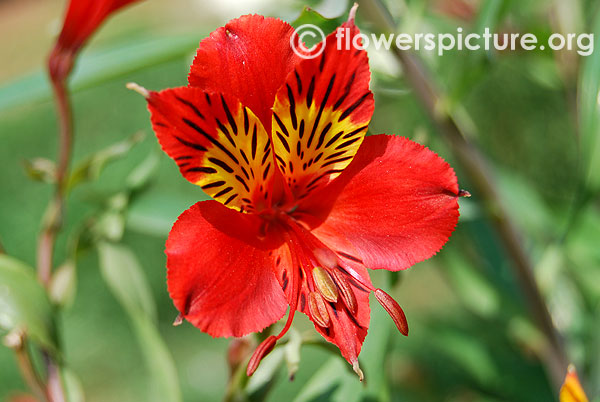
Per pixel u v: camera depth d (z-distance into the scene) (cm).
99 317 91
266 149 26
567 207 41
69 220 96
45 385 29
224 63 26
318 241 27
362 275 26
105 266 32
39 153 117
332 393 29
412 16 32
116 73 31
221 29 26
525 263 34
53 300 31
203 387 77
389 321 29
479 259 38
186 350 83
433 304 77
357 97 26
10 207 106
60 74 29
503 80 74
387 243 26
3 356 82
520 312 38
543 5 37
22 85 31
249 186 26
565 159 73
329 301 26
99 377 84
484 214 33
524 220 39
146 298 32
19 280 29
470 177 33
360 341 26
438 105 32
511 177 40
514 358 42
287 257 27
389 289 29
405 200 26
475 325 47
